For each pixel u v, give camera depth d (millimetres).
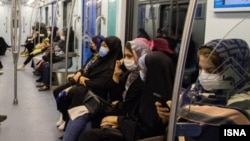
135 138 2158
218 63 1667
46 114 4512
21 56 11438
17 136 3650
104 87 3299
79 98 3252
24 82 6895
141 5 3867
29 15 14828
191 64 2338
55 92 3922
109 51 3461
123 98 2730
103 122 2547
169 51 2312
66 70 4551
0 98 5410
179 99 1292
